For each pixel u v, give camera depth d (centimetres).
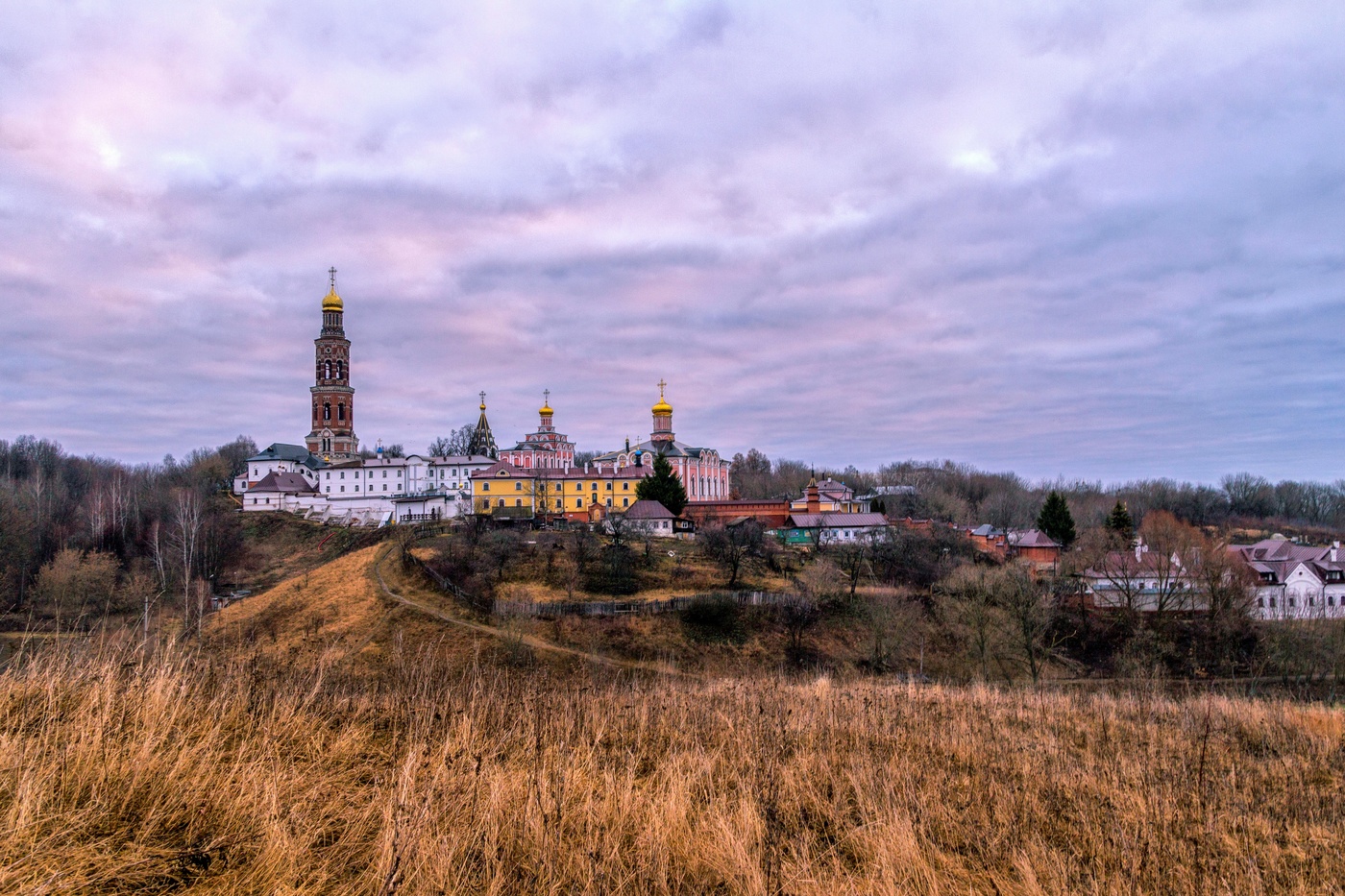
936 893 693
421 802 744
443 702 1225
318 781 831
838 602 7144
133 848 627
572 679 1634
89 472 13962
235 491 13150
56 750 731
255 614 6375
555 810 762
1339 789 1166
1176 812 961
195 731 902
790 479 18738
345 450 14138
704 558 8444
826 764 1115
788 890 684
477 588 6644
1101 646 6350
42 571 6347
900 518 13250
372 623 6000
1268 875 792
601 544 8519
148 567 8394
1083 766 1232
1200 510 15888
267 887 591
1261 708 2031
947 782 1066
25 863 569
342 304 14362
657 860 710
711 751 1139
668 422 14425
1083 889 716
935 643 6366
